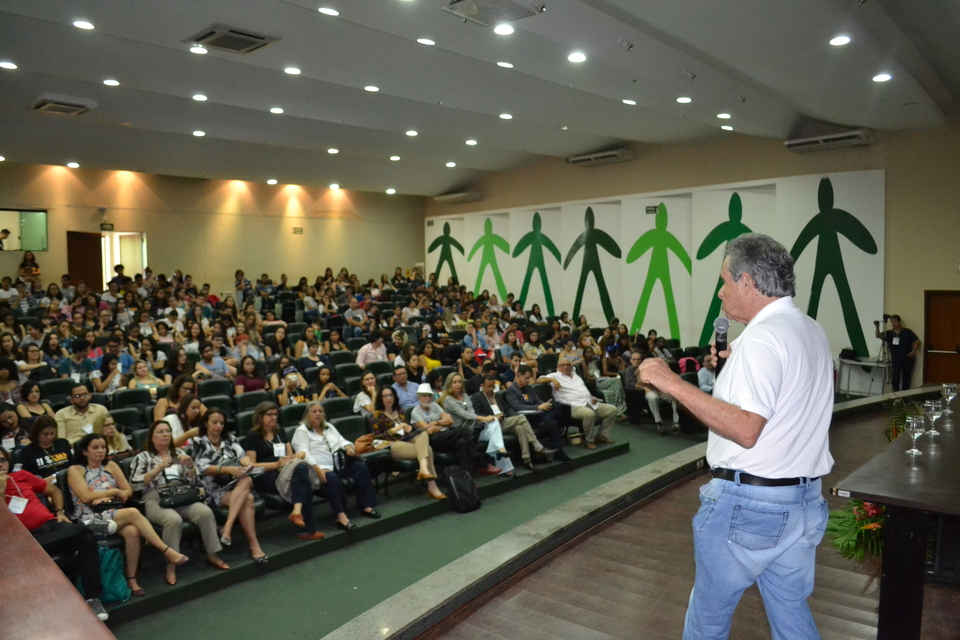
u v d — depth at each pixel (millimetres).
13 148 12961
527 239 17797
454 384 7258
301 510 5445
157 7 6484
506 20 5996
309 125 12828
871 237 11555
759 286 1820
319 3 5996
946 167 10828
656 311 14742
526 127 13148
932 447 3146
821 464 1811
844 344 11930
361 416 6801
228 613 4504
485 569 3674
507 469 7191
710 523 1822
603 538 4480
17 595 743
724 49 7074
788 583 1874
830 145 11633
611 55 7285
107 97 10453
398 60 8398
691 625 1930
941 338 10992
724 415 1641
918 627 2473
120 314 11875
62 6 6402
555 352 10797
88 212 15969
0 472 4219
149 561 5102
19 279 13914
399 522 6059
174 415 6039
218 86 9742
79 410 6371
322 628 4305
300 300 15172
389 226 20844
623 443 8711
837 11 6105
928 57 8586
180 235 17312
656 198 14633
